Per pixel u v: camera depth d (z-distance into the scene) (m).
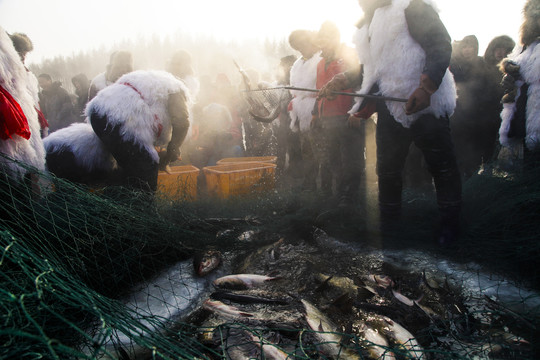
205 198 4.48
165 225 2.91
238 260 2.90
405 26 2.55
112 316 1.61
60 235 2.41
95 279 2.36
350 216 3.42
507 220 2.72
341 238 3.10
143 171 3.46
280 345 1.82
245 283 2.49
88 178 3.74
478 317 1.99
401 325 1.99
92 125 3.46
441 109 2.59
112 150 3.43
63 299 1.45
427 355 1.69
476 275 2.41
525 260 2.40
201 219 3.48
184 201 4.06
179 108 3.51
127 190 3.15
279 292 2.39
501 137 3.57
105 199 2.81
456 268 2.52
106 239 2.55
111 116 3.30
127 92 3.38
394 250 2.84
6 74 2.32
